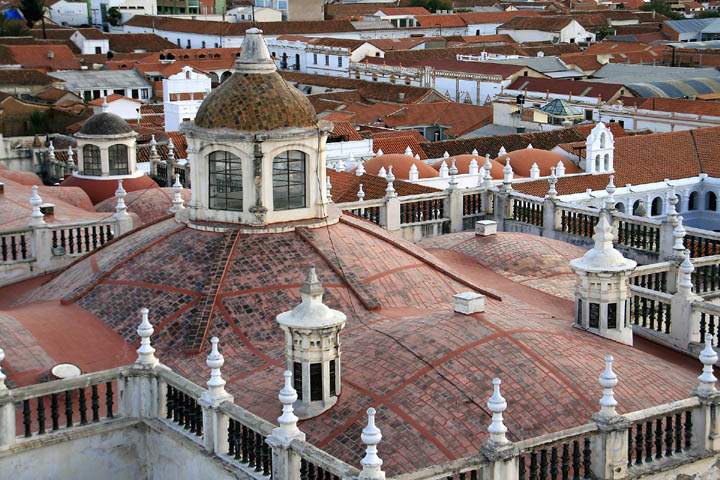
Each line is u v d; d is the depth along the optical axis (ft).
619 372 120.57
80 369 125.18
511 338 120.57
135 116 588.09
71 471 116.26
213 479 109.81
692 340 143.33
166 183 310.24
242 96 141.59
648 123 512.22
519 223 208.03
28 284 166.50
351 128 457.68
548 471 103.24
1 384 111.86
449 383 113.60
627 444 105.91
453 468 96.73
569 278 163.94
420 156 437.58
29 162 330.75
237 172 142.41
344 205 192.44
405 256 147.43
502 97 620.90
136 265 142.92
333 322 113.60
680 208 388.16
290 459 99.86
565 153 379.14
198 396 112.27
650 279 155.43
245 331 130.31
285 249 140.67
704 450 110.93
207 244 141.49
